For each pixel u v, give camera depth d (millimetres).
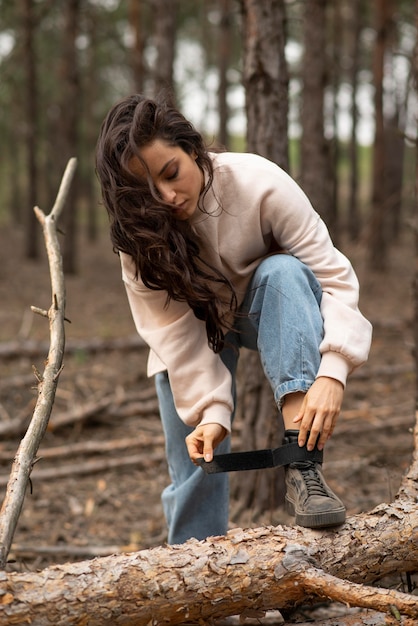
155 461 4629
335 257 2174
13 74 13664
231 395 2297
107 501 4117
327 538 1994
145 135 1937
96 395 5828
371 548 2002
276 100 3436
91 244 20266
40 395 2229
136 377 6285
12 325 8609
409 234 20078
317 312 2102
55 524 3828
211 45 16125
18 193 22766
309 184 8219
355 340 2051
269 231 2236
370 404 5766
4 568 1841
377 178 12078
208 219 2145
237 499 3824
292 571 1894
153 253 2014
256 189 2127
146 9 14281
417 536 2027
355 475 4297
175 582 1839
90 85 17422
